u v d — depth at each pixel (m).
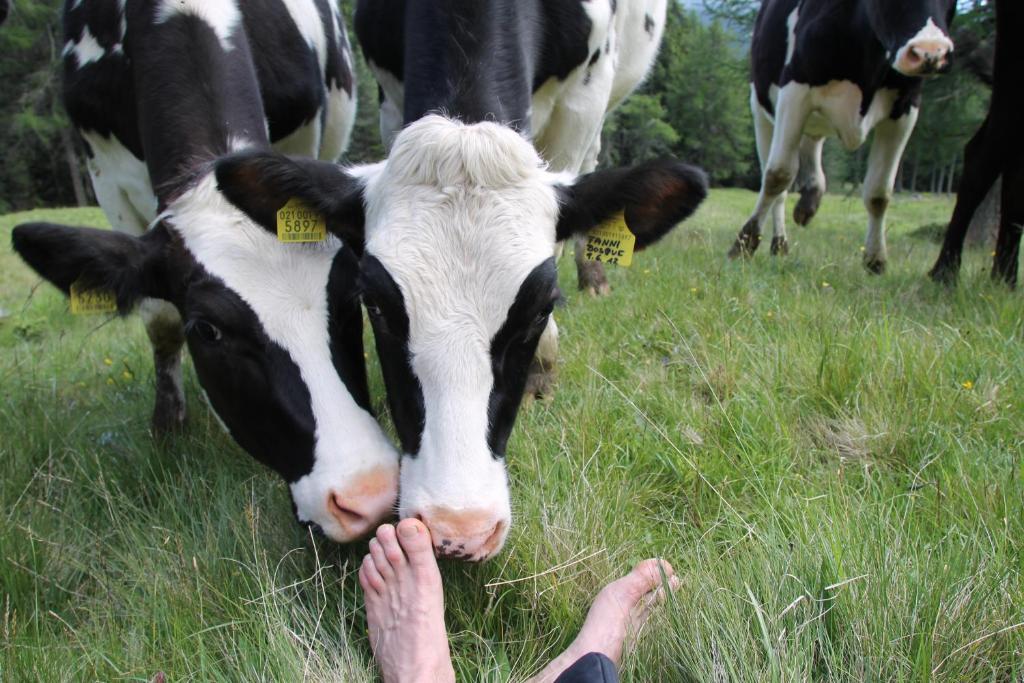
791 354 1.49
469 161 0.97
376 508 0.97
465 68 1.20
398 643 0.81
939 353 1.42
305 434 1.03
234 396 1.08
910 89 2.60
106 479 1.27
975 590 0.80
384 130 1.99
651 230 1.11
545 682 0.78
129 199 1.66
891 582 0.81
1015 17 1.93
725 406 1.33
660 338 1.72
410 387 0.94
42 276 1.10
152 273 1.13
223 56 1.34
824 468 1.20
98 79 1.52
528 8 1.44
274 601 0.87
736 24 6.35
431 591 0.84
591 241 1.13
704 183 1.03
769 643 0.73
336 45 2.04
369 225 1.01
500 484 0.93
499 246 0.95
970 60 4.33
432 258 0.93
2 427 1.49
